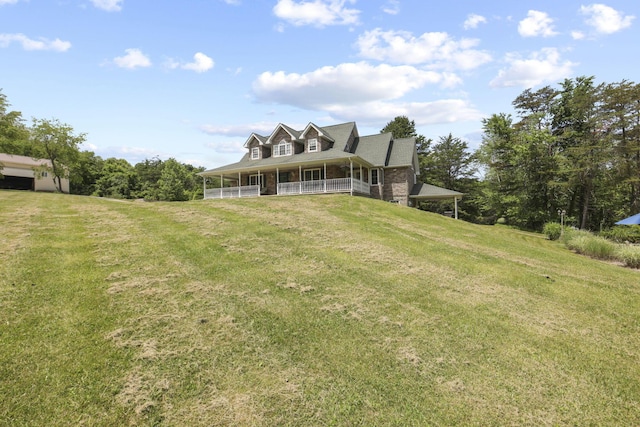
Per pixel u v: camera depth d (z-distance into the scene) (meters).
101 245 7.71
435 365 4.30
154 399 3.37
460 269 8.38
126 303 5.14
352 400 3.57
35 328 4.28
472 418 3.43
